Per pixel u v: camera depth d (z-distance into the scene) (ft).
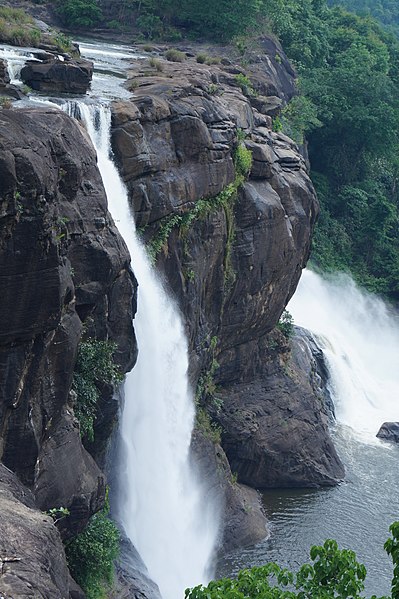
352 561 59.41
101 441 108.99
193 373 140.46
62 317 89.56
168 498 129.70
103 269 97.71
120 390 110.42
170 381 131.44
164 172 129.59
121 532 115.03
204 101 142.20
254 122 169.58
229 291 149.28
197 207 136.15
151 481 126.62
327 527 143.13
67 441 94.32
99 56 180.34
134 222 123.65
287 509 148.56
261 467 154.81
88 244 96.22
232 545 136.56
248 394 159.63
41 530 64.23
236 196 148.25
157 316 127.24
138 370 122.11
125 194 121.60
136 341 109.40
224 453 149.07
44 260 83.30
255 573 58.85
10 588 56.59
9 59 138.00
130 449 121.90
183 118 133.39
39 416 89.10
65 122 96.68
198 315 140.56
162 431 129.49
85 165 98.07
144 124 128.06
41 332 85.61
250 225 149.89
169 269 131.64
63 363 90.74
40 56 145.18
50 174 84.58
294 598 56.49
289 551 136.26
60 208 92.22
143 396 124.26
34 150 84.58
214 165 139.23
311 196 165.48
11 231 80.69
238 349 157.69
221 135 141.59
